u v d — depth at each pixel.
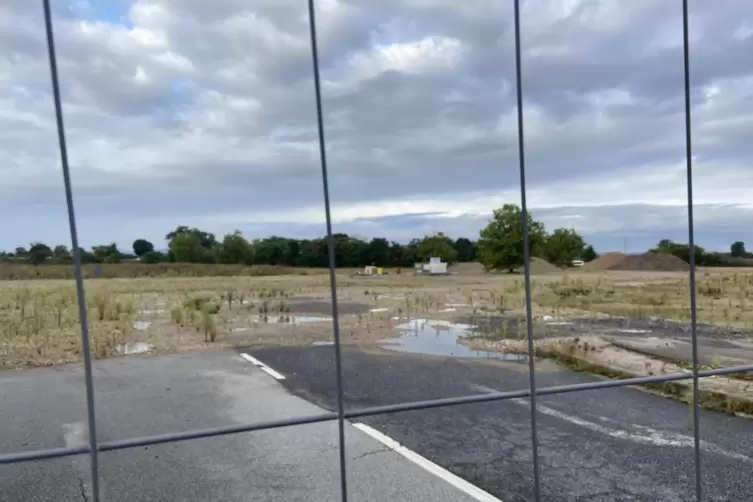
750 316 13.64
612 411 5.75
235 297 21.03
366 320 14.30
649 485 3.92
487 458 4.43
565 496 3.74
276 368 8.27
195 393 6.72
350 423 5.34
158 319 14.64
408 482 3.94
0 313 14.32
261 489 3.84
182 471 4.17
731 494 3.79
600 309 15.81
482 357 9.04
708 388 6.30
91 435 1.42
